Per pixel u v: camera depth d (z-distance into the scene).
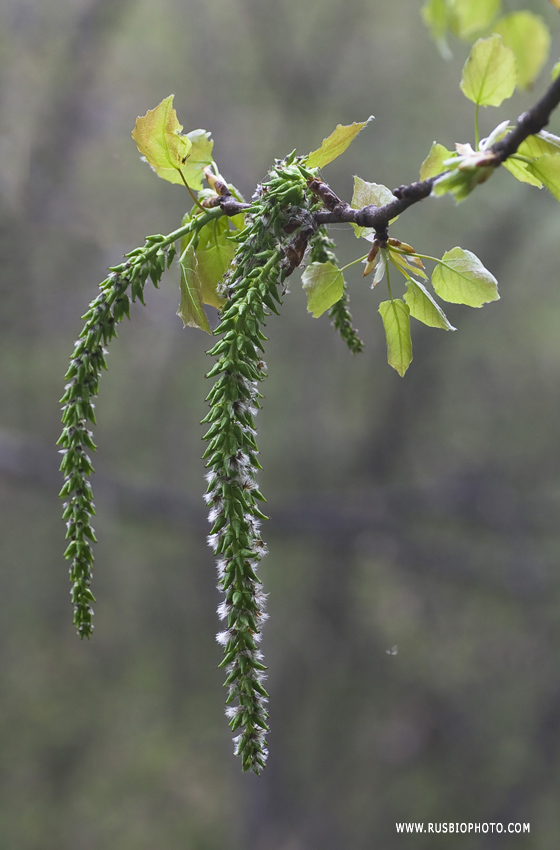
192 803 10.66
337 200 1.25
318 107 9.67
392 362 1.36
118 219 8.95
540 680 11.01
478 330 10.48
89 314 1.27
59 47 9.05
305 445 11.08
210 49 9.69
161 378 11.04
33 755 10.95
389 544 10.41
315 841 10.27
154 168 1.37
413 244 9.47
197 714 11.63
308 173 1.26
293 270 1.21
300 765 10.91
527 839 9.84
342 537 10.45
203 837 10.34
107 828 10.21
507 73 1.05
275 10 9.55
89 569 1.25
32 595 12.23
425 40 9.45
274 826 10.47
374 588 11.69
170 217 9.08
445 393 11.32
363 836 10.27
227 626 1.05
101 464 11.03
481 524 10.66
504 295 10.24
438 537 11.75
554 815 9.99
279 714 10.97
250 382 1.12
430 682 11.30
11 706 11.33
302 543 11.09
